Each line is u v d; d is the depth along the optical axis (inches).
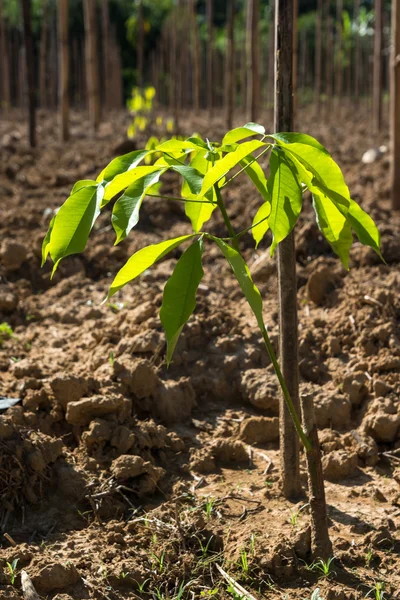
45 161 338.6
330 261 197.8
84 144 399.9
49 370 154.1
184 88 805.2
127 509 120.3
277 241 81.7
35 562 101.8
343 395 148.3
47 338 175.2
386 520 114.0
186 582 103.3
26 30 356.8
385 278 183.6
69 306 191.6
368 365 153.6
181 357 159.5
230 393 156.3
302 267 202.7
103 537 111.8
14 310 189.9
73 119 655.1
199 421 147.5
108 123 597.0
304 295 187.3
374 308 168.4
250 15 335.9
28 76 365.4
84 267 217.6
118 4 1116.5
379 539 109.4
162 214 251.4
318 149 81.1
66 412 135.6
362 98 938.1
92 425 129.8
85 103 903.7
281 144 81.8
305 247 207.2
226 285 201.2
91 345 166.6
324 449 137.2
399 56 231.3
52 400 138.1
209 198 91.1
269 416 149.8
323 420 144.5
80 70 884.6
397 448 135.9
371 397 147.3
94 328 175.8
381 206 246.4
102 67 1015.0
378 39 430.9
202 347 163.9
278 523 114.4
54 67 886.4
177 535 111.0
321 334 165.9
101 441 129.4
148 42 1114.7
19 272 210.8
